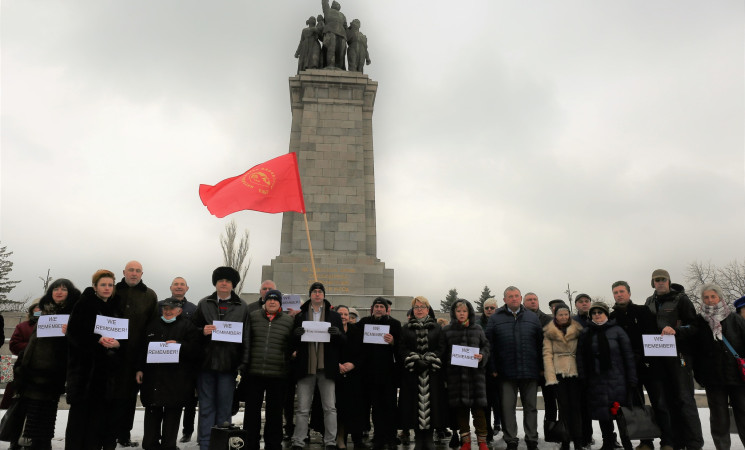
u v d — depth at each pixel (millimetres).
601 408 8016
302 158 20531
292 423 9852
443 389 8219
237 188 11570
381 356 8648
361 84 21547
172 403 7633
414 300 8648
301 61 22641
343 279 18938
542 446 9219
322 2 23172
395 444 8438
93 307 7320
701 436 8008
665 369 8234
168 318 7930
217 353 7738
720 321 7969
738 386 7867
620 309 8719
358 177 20516
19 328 8859
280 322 8102
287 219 20062
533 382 8547
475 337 8297
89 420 7270
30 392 7246
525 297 10359
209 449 6832
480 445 8125
